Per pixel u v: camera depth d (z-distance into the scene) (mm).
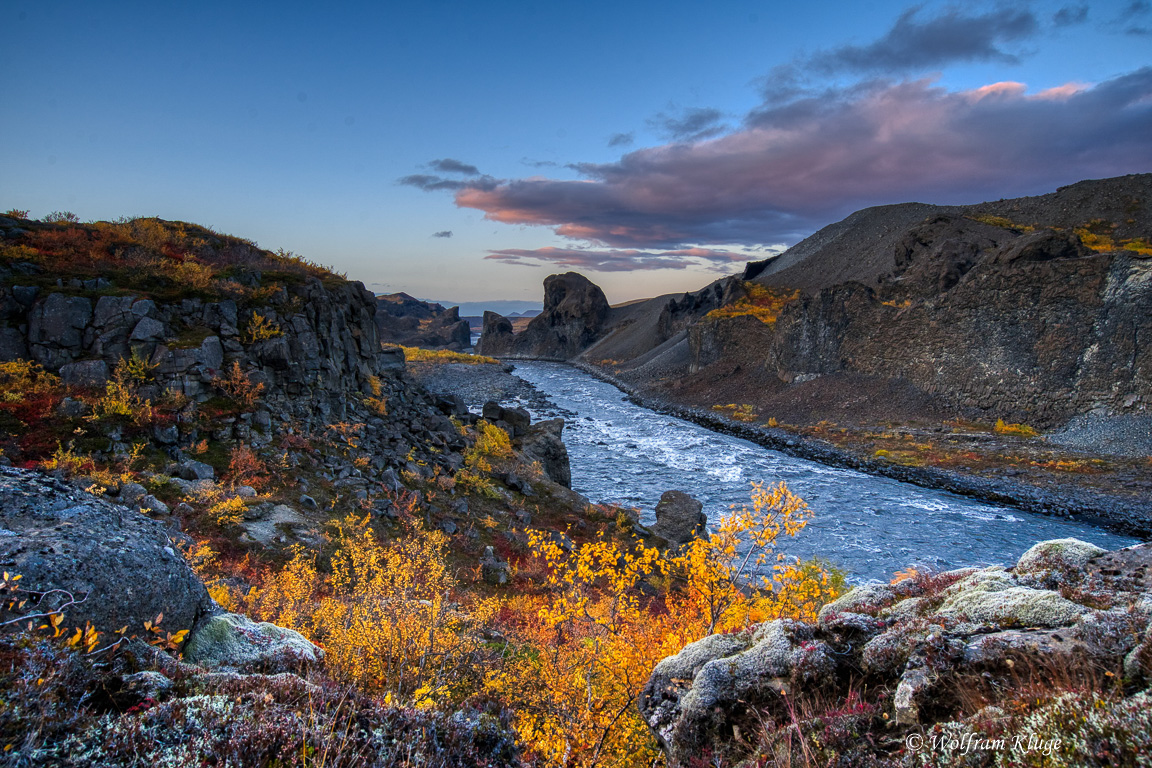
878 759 3900
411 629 8125
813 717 4691
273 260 36875
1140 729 2729
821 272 181000
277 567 16547
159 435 21594
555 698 7551
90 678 3449
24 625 3820
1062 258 67625
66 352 22938
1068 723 3020
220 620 5777
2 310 22578
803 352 94500
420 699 5555
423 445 34219
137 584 4891
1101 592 4758
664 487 49000
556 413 90000
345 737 3561
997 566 6316
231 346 27016
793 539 36438
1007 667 4047
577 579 9141
